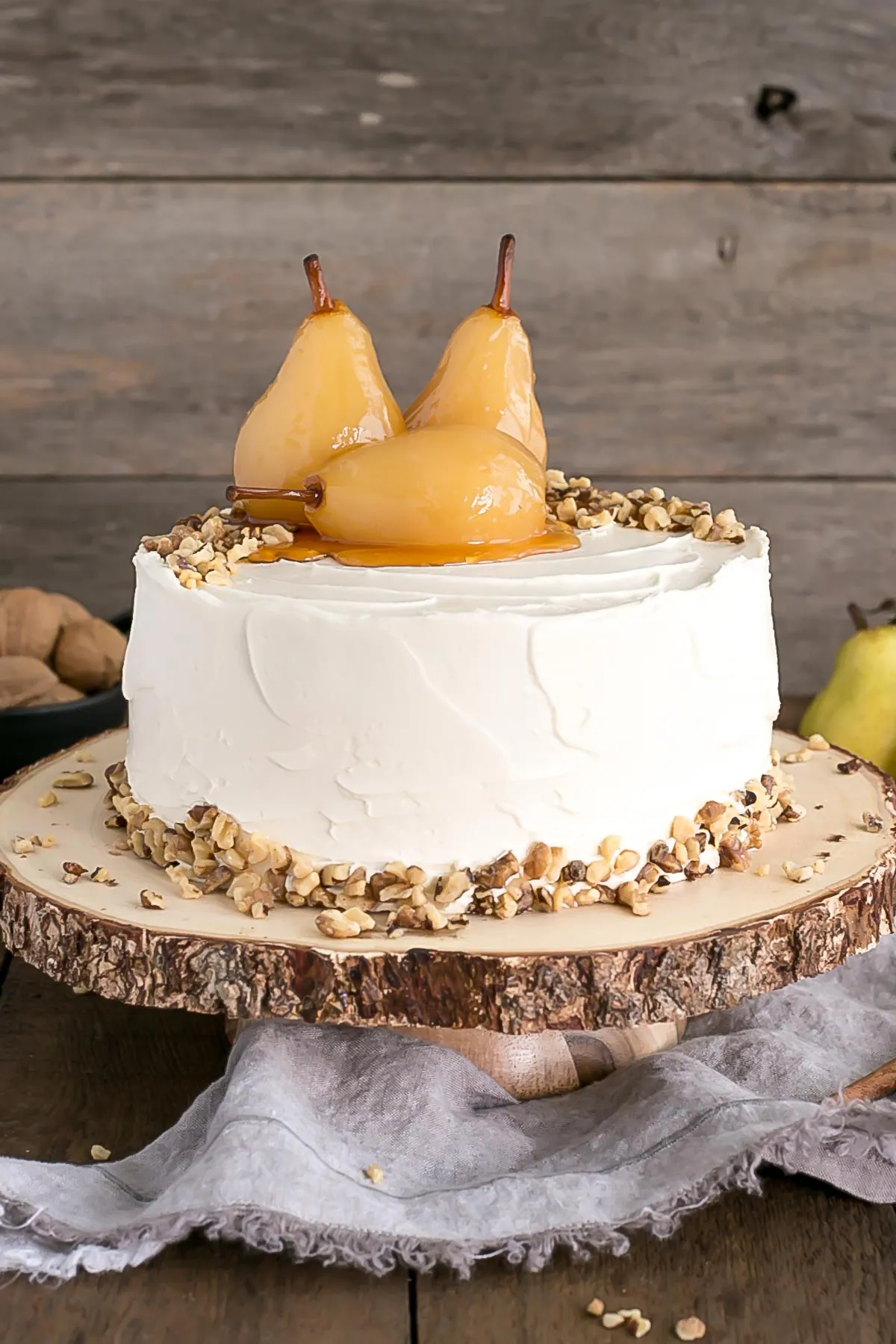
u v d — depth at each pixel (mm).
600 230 1315
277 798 864
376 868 863
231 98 1291
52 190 1301
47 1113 898
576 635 850
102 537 1354
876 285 1327
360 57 1287
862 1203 850
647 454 1352
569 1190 822
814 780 976
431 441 909
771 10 1286
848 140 1307
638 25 1286
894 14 1289
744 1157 817
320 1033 888
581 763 858
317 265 933
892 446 1353
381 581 879
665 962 832
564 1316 802
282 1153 814
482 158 1304
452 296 1321
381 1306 806
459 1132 860
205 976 835
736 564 896
